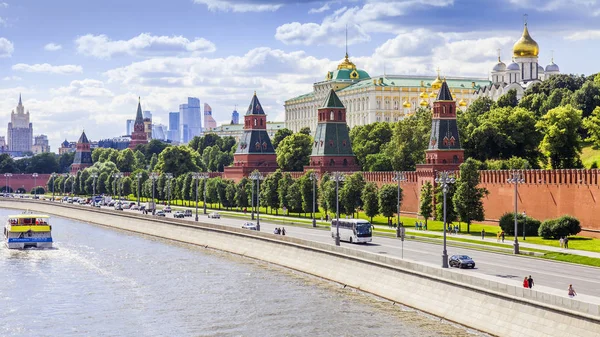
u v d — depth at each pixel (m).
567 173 146.88
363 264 109.31
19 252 157.00
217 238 162.88
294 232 163.62
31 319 95.44
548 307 72.06
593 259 111.50
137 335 87.19
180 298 106.25
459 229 161.75
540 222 147.12
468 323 83.12
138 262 141.38
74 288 114.94
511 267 106.31
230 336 85.62
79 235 194.38
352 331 85.19
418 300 93.81
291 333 85.75
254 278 121.19
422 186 189.25
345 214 196.38
